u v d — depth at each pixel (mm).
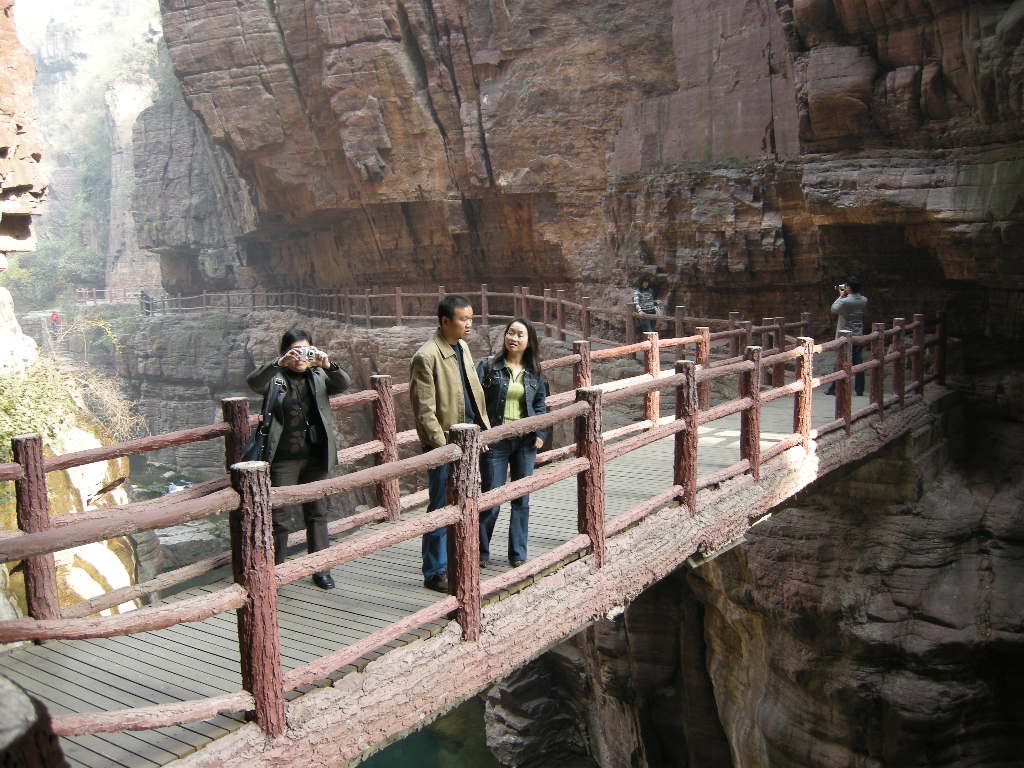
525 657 5105
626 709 14641
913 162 12141
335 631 4680
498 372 5574
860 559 11047
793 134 14656
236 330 36312
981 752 9984
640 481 7965
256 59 22062
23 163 10383
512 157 19812
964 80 11438
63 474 9984
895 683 10156
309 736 3918
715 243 15688
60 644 4711
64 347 44938
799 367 8719
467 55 20016
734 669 12836
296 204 24125
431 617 4504
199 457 36688
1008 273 11328
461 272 22938
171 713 3428
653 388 6238
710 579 12523
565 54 19094
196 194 39750
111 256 57312
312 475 5352
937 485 11688
